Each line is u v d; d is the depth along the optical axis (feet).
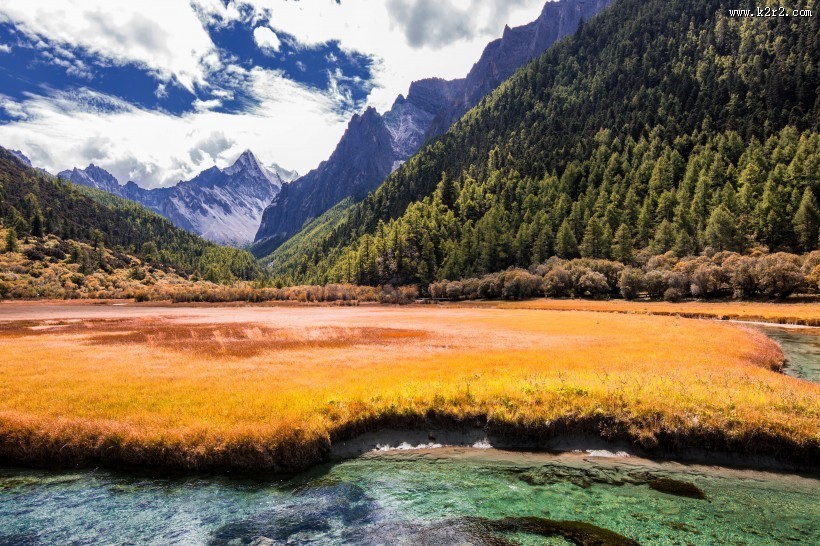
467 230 619.67
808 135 526.57
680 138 635.25
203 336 150.71
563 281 425.28
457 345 127.95
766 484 47.03
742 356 104.63
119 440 49.70
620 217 535.19
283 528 37.06
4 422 52.01
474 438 59.26
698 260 374.22
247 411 57.26
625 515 39.68
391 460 53.01
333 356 105.70
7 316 255.09
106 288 585.63
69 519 38.22
